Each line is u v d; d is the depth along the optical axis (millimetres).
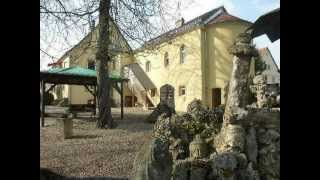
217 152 8062
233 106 8422
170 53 39562
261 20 5629
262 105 8719
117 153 12742
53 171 10039
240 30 34375
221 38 34719
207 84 35500
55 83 24516
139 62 45625
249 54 8672
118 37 20391
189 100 36781
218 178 7418
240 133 7992
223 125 8438
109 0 18812
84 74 25281
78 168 10625
